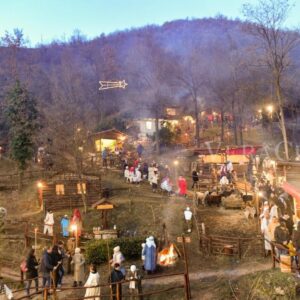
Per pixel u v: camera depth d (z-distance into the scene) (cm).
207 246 2042
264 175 2862
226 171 3288
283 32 4741
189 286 1588
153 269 1825
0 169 4481
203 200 2786
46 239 2355
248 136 6575
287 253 1541
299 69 6025
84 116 4694
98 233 2323
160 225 2483
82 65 9712
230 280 1562
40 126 4009
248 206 2575
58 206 3008
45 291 1446
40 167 4256
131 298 1584
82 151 3609
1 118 5119
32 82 7038
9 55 7050
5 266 2155
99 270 1977
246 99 6244
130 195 3164
